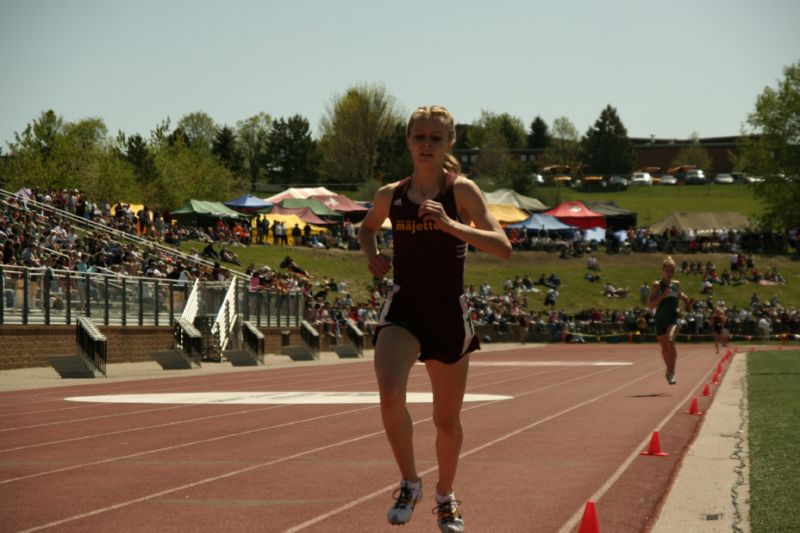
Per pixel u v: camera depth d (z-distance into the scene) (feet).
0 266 88.38
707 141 618.03
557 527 21.26
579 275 233.96
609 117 556.51
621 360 120.47
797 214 290.15
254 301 134.00
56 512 22.98
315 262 206.18
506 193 278.26
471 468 29.96
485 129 608.19
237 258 180.34
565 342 191.21
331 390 67.87
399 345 18.15
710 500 24.21
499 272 231.50
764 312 201.87
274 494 25.31
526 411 49.93
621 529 20.89
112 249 128.16
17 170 287.69
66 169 296.71
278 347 142.41
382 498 24.75
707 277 233.55
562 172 528.63
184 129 513.45
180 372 93.25
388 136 474.08
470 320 18.76
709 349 158.51
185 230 188.65
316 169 530.27
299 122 536.83
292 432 39.93
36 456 32.86
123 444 36.06
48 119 299.58
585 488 26.27
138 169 357.82
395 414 17.88
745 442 35.86
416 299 18.37
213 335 116.67
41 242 118.83
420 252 18.26
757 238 254.06
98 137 377.50
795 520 20.97
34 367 92.89
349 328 135.74
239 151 525.75
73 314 99.66
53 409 51.39
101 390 67.62
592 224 256.11
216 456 32.65
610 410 50.47
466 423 43.68
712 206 406.41
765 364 100.01
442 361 18.56
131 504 23.95
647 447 34.96
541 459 31.96
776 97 290.56
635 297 224.94
